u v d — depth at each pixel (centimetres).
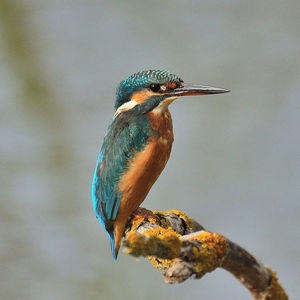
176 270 695
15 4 1992
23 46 1970
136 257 629
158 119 1120
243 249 726
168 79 1127
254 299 737
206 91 1127
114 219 1112
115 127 1144
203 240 707
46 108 1877
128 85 1155
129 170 1098
